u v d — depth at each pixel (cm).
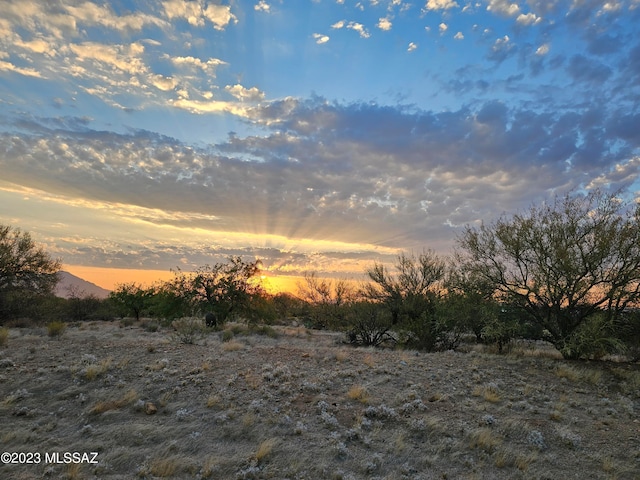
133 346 1200
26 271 2745
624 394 1012
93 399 785
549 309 1413
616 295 1286
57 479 540
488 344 1783
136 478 553
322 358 1223
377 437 709
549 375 1146
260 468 596
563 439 724
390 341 1869
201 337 1603
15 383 827
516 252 1445
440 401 885
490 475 607
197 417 749
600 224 1311
